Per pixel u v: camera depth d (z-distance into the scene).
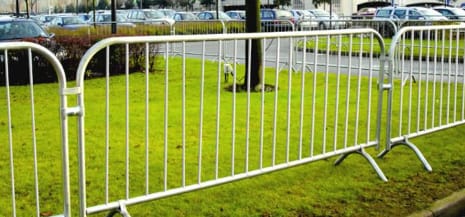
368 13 38.75
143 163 5.82
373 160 5.52
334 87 10.80
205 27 18.39
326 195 4.87
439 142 6.66
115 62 13.34
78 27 22.31
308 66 13.45
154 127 7.52
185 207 4.60
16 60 12.02
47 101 10.00
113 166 5.71
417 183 5.19
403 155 6.11
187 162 5.84
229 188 5.05
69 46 12.77
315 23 16.66
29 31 14.30
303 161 5.20
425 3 46.28
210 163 5.80
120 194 4.89
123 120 7.99
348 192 4.95
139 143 6.66
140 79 12.69
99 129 7.42
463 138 6.84
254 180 5.27
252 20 10.30
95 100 9.81
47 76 12.55
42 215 4.45
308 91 10.37
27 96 10.60
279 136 6.92
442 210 4.59
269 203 4.68
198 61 16.36
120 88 11.35
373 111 8.42
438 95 9.72
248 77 4.93
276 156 6.05
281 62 14.55
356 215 4.42
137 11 35.56
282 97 9.71
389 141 5.84
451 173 5.48
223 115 8.25
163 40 4.27
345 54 13.90
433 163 5.80
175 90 10.89
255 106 8.91
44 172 5.54
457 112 8.37
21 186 5.12
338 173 5.48
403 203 4.68
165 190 4.41
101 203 4.66
